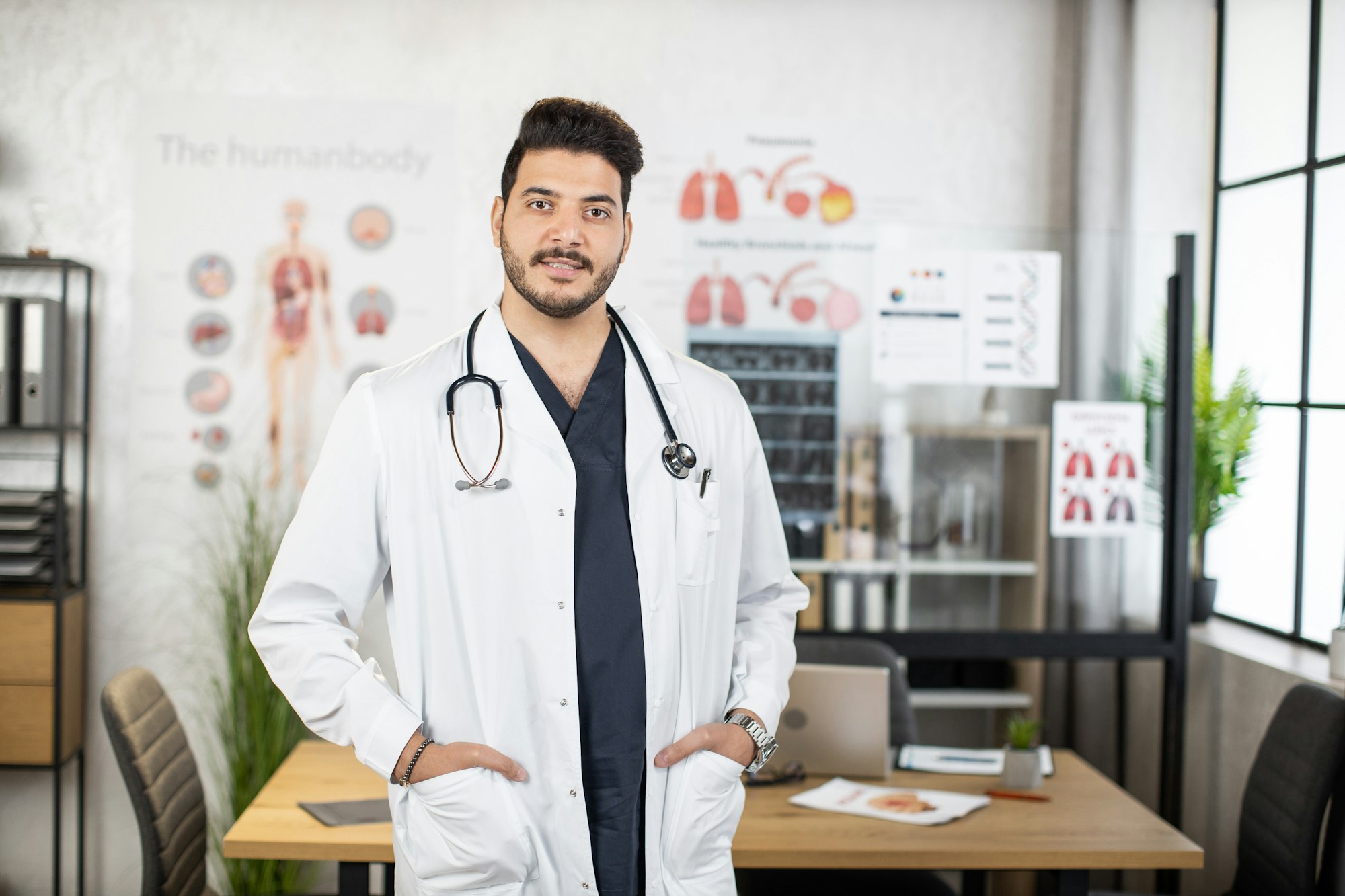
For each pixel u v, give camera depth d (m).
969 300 3.52
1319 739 2.48
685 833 1.60
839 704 2.64
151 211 3.79
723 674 1.72
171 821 2.52
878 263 3.51
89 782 3.79
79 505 3.80
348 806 2.34
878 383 3.52
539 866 1.56
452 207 3.89
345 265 3.86
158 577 3.81
